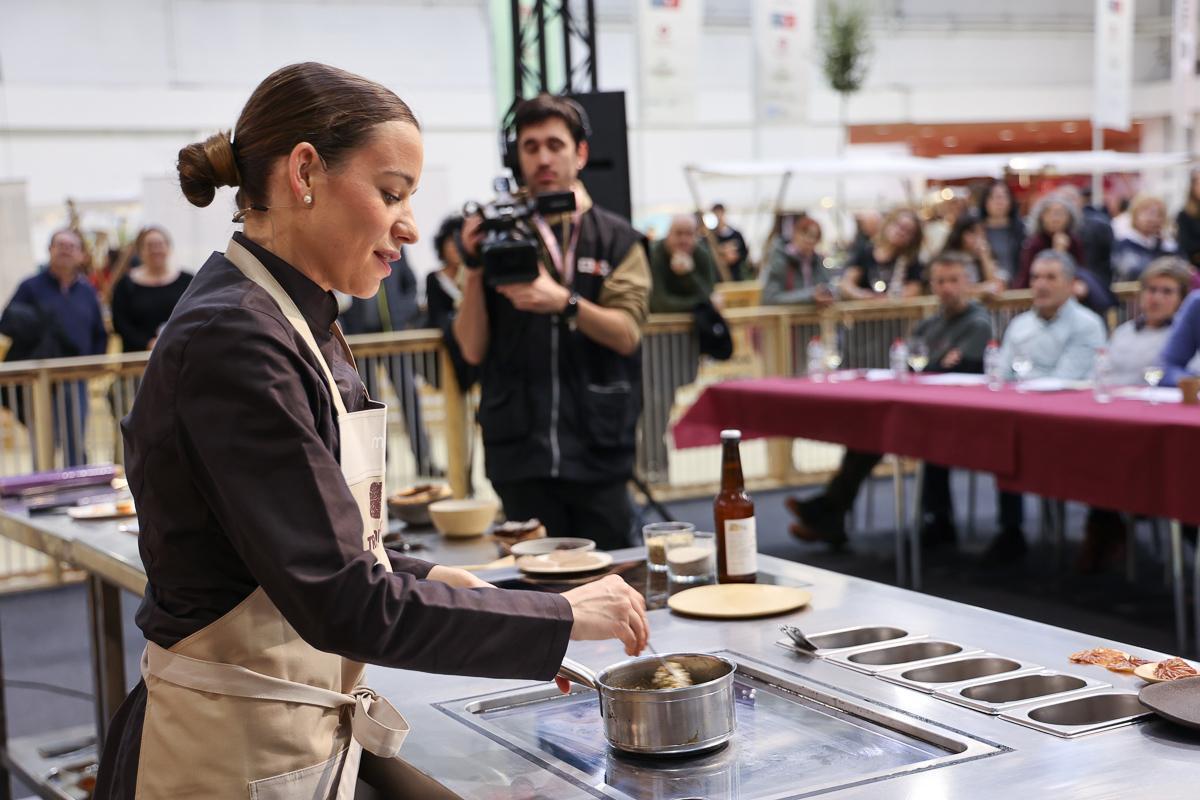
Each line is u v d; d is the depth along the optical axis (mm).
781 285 7594
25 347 6582
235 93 13773
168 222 8742
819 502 5887
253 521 1154
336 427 1296
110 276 9289
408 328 7172
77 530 2590
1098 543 5113
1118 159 8609
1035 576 5141
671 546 2021
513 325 3285
